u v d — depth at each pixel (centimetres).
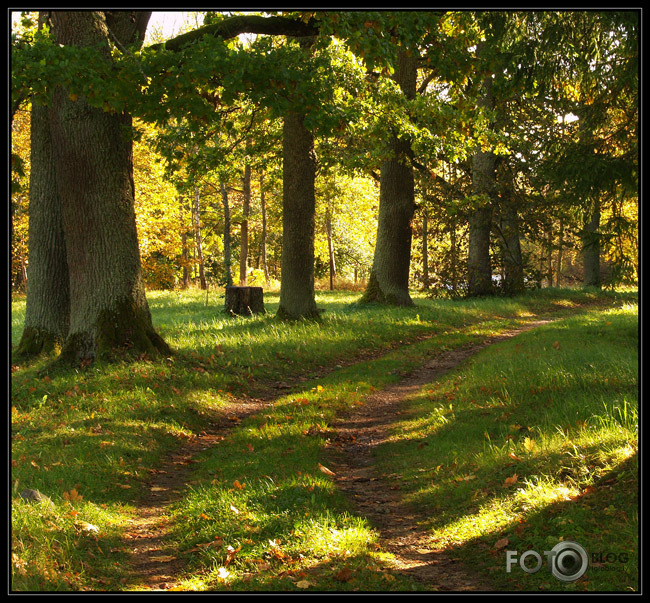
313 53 1362
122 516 595
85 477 660
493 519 529
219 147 1769
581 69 1064
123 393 975
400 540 536
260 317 1898
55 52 829
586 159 1088
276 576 446
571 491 527
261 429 888
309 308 1836
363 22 905
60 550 478
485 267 2889
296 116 1769
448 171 2927
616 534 444
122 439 796
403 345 1688
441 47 1080
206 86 979
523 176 2839
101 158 1124
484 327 2003
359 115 1441
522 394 915
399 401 1096
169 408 949
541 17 980
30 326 1302
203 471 725
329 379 1248
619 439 591
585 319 1867
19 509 530
